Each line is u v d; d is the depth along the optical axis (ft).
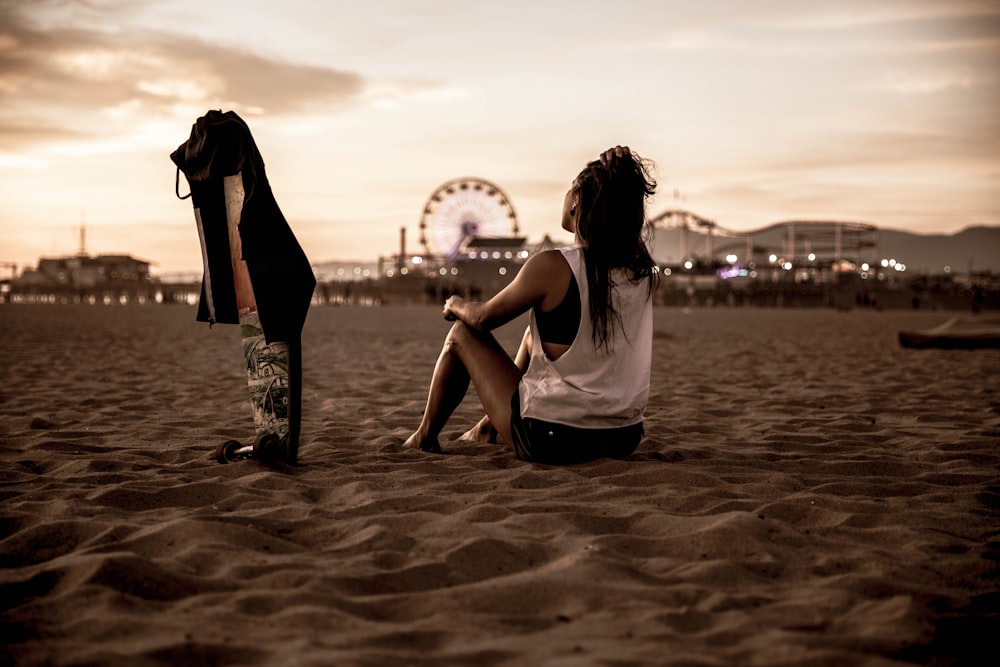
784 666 6.15
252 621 7.02
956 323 51.13
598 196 12.48
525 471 12.92
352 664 6.06
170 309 133.59
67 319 82.89
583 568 8.30
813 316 141.08
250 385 13.52
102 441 16.49
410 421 19.49
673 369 35.19
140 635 6.70
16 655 6.23
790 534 9.67
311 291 13.14
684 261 359.05
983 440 16.85
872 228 395.55
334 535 9.84
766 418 20.61
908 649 6.52
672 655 6.29
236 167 12.85
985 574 8.41
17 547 9.21
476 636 6.77
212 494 11.71
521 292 12.71
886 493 12.39
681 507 11.08
